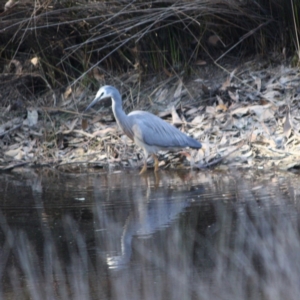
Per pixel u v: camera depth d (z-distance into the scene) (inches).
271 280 292.4
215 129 565.3
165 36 643.5
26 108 648.4
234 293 286.0
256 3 619.2
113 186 482.0
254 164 520.1
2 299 296.8
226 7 614.9
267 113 565.3
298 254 321.7
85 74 653.3
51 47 661.3
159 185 478.0
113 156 567.8
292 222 368.2
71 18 622.5
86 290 299.3
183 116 591.5
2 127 622.5
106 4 609.6
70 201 442.9
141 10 590.6
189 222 383.6
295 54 625.6
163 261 327.9
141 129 525.7
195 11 615.8
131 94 633.6
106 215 405.4
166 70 645.3
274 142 535.8
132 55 661.9
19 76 675.4
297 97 578.9
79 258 338.6
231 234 357.4
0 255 349.4
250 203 413.4
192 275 308.3
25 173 546.9
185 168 535.2
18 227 391.2
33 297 296.4
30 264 334.3
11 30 633.6
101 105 639.8
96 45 655.1
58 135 598.5
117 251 345.4
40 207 431.5
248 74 628.1
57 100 657.0
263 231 357.1
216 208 406.3
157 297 285.9
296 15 616.4
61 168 560.4
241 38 625.0
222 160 534.3
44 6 606.2
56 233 378.0
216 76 638.5
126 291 294.4
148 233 368.8
